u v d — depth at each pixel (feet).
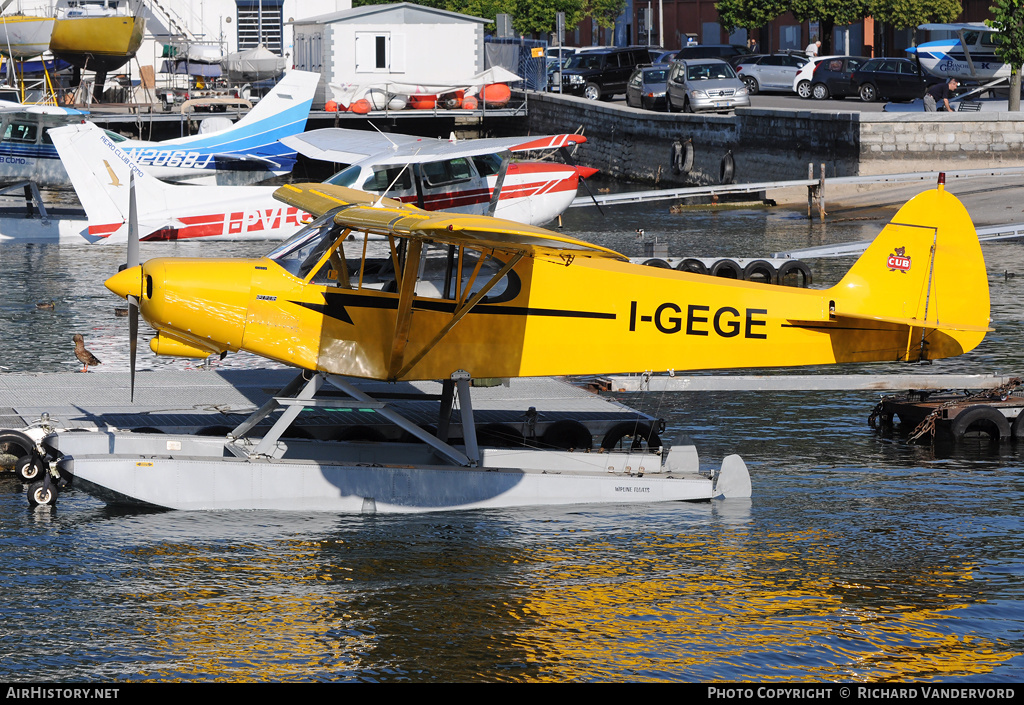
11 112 340.39
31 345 199.41
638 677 84.99
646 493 126.21
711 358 128.36
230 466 121.39
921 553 109.29
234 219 273.75
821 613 95.81
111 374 173.06
